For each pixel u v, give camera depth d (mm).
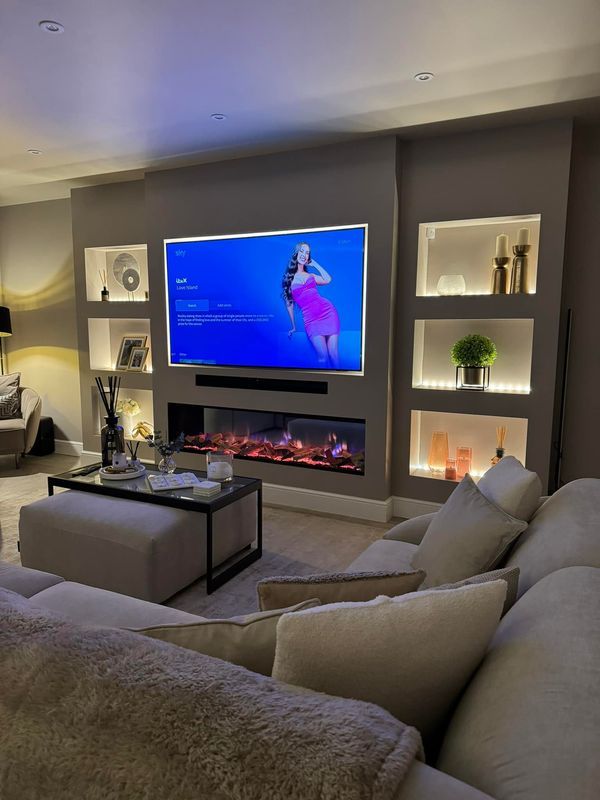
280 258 4164
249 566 3285
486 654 1051
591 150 3555
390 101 3111
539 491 1882
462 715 917
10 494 4629
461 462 3992
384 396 3906
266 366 4316
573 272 3684
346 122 3441
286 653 934
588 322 3689
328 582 1263
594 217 3600
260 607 1291
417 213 3789
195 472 3482
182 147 3945
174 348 4703
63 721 805
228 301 4402
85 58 2613
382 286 3818
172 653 892
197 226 4434
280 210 4094
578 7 2164
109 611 1809
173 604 2834
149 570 2689
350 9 2186
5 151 4059
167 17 2256
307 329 4121
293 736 696
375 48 2510
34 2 2145
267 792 653
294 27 2332
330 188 3906
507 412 3660
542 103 3143
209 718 739
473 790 675
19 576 2146
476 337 3752
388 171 3711
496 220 3650
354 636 926
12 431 5277
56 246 5855
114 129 3582
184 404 4734
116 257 5359
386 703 932
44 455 5988
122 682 817
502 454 3797
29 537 3033
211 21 2281
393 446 4059
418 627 936
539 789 669
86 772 765
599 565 1302
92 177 4824
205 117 3355
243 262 4301
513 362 3873
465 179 3637
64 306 5898
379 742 686
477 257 3900
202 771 695
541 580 1245
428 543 2027
